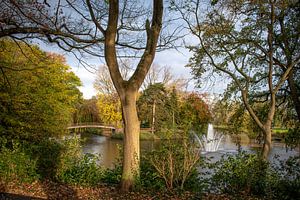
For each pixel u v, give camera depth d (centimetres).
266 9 1231
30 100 1630
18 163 1023
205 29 1336
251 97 1527
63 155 1062
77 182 1001
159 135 969
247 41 1335
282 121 1555
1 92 1580
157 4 905
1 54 1451
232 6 1235
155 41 901
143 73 882
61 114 1830
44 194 870
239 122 1525
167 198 805
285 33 1316
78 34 1020
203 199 802
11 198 822
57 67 1945
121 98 878
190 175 938
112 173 1054
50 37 1027
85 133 5512
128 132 875
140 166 950
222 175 923
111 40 854
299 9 1292
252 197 842
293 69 1419
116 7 841
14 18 928
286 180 903
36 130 1636
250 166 909
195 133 979
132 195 828
